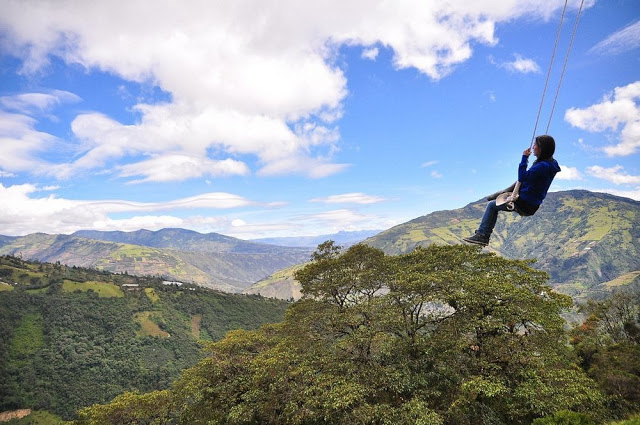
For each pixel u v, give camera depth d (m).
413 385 22.41
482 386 19.44
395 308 26.44
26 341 134.25
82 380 116.19
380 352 25.75
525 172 5.57
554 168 5.55
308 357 26.80
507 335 23.16
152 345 145.38
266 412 25.39
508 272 27.39
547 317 23.88
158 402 33.94
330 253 35.00
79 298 169.00
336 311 29.70
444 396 23.66
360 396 20.94
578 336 44.50
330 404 21.16
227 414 27.61
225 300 192.12
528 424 21.83
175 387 31.72
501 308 23.22
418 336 25.19
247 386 27.69
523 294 23.78
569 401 18.70
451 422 21.92
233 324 170.12
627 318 44.69
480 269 28.28
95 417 31.94
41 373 117.19
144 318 163.50
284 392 25.08
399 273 28.42
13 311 148.00
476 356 24.42
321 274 32.47
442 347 24.08
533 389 19.47
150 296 184.00
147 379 120.06
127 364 127.69
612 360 32.56
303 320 30.89
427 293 25.98
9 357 123.75
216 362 30.67
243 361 30.48
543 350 22.83
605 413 21.61
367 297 31.44
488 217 6.11
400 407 21.47
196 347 150.62
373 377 23.38
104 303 169.12
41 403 103.00
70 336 141.12
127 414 32.97
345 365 24.31
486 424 20.80
